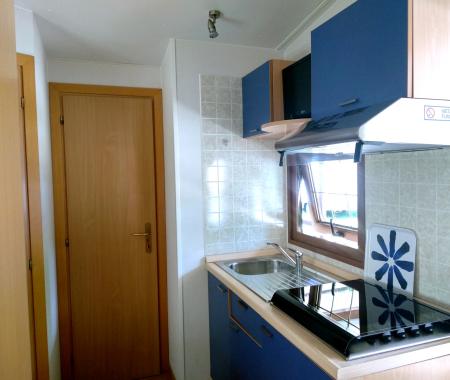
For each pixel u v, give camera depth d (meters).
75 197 2.63
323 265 2.10
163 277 2.82
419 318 1.25
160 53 2.53
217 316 2.24
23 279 1.06
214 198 2.40
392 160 1.60
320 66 1.51
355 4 1.31
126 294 2.76
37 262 1.96
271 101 2.03
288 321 1.38
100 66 2.66
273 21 2.05
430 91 1.13
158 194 2.78
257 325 1.67
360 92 1.29
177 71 2.29
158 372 2.84
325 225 2.20
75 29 2.10
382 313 1.29
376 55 1.22
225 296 2.08
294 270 2.11
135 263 2.77
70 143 2.61
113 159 2.70
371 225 1.72
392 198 1.61
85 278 2.67
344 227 2.03
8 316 0.96
